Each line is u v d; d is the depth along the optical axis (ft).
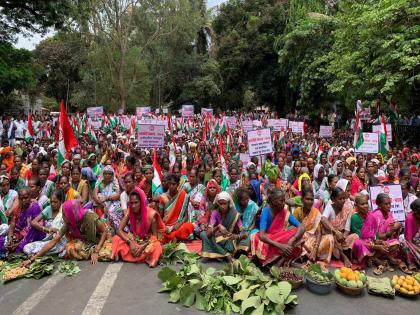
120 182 26.17
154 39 120.26
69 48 119.24
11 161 32.50
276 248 17.94
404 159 38.50
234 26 142.51
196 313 14.51
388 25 51.39
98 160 33.91
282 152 34.83
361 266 18.90
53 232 20.06
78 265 19.06
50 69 147.13
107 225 22.74
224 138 51.06
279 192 17.72
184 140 53.88
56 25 74.84
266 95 133.28
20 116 62.75
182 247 20.18
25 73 74.49
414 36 48.11
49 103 159.74
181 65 137.49
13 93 107.55
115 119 77.30
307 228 19.40
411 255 18.67
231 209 19.57
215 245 19.53
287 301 14.35
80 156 32.07
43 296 15.71
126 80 118.93
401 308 14.97
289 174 31.63
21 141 46.88
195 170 26.21
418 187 27.40
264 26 133.80
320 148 41.63
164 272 16.47
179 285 15.76
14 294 15.92
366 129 67.77
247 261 17.11
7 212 21.93
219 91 137.90
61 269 18.22
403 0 47.57
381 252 18.90
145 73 125.18
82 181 25.38
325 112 97.91
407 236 18.88
